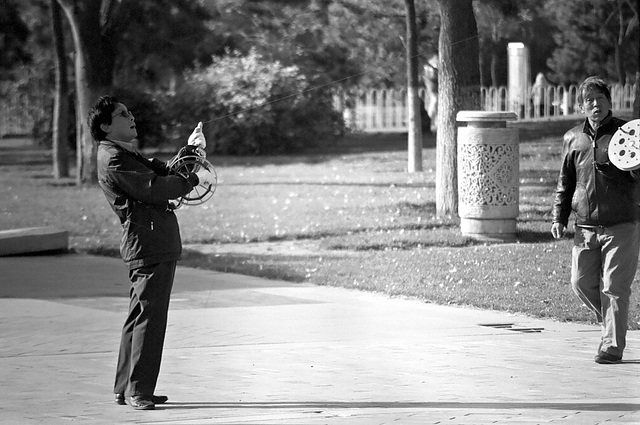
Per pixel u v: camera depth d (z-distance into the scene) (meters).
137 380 15.35
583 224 18.36
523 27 81.19
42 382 17.50
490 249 32.62
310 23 84.88
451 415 14.73
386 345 20.39
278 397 16.14
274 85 79.62
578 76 98.44
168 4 69.81
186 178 15.32
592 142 18.16
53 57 82.88
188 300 26.11
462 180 34.88
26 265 32.66
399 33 71.12
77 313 24.50
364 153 74.12
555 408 15.16
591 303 18.83
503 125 34.62
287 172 63.59
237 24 85.12
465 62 38.97
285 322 23.00
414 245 34.47
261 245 36.97
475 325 22.61
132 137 15.78
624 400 15.66
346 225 39.94
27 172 72.25
